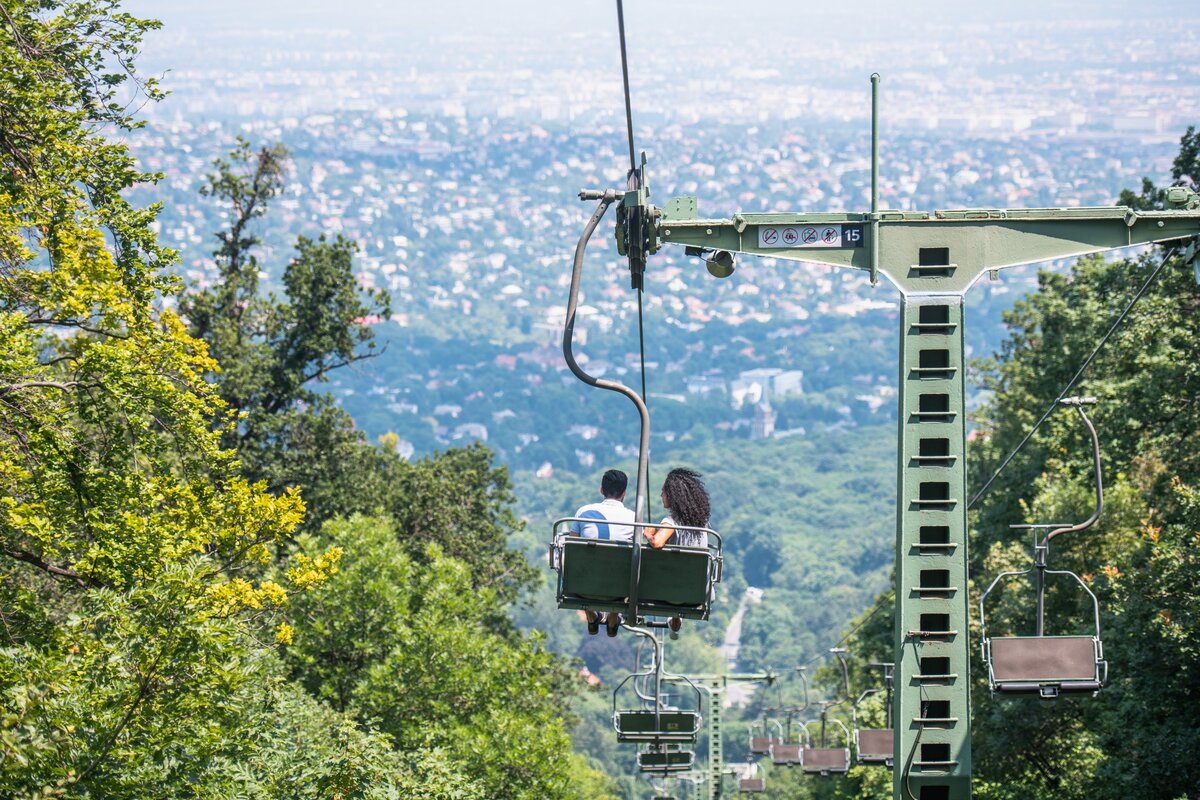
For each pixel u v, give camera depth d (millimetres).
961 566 24578
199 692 31953
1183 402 83938
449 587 72875
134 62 48906
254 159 106250
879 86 25078
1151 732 65375
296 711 46062
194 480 42344
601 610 24312
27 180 43375
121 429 41469
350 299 106938
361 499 103625
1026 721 80000
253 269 106438
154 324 41094
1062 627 82500
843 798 112125
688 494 25891
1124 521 81438
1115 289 104438
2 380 38094
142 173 46844
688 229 25922
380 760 44062
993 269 25016
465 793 46906
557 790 64688
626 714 64062
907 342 24906
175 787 33281
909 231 25141
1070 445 102938
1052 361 113000
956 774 24453
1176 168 90250
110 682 30781
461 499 114688
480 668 68938
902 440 24797
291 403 108062
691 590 23953
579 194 25812
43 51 46562
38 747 27094
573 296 24656
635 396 24078
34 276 40438
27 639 38250
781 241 25531
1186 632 61219
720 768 99250
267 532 41000
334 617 68625
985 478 125812
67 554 40625
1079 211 25062
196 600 32188
